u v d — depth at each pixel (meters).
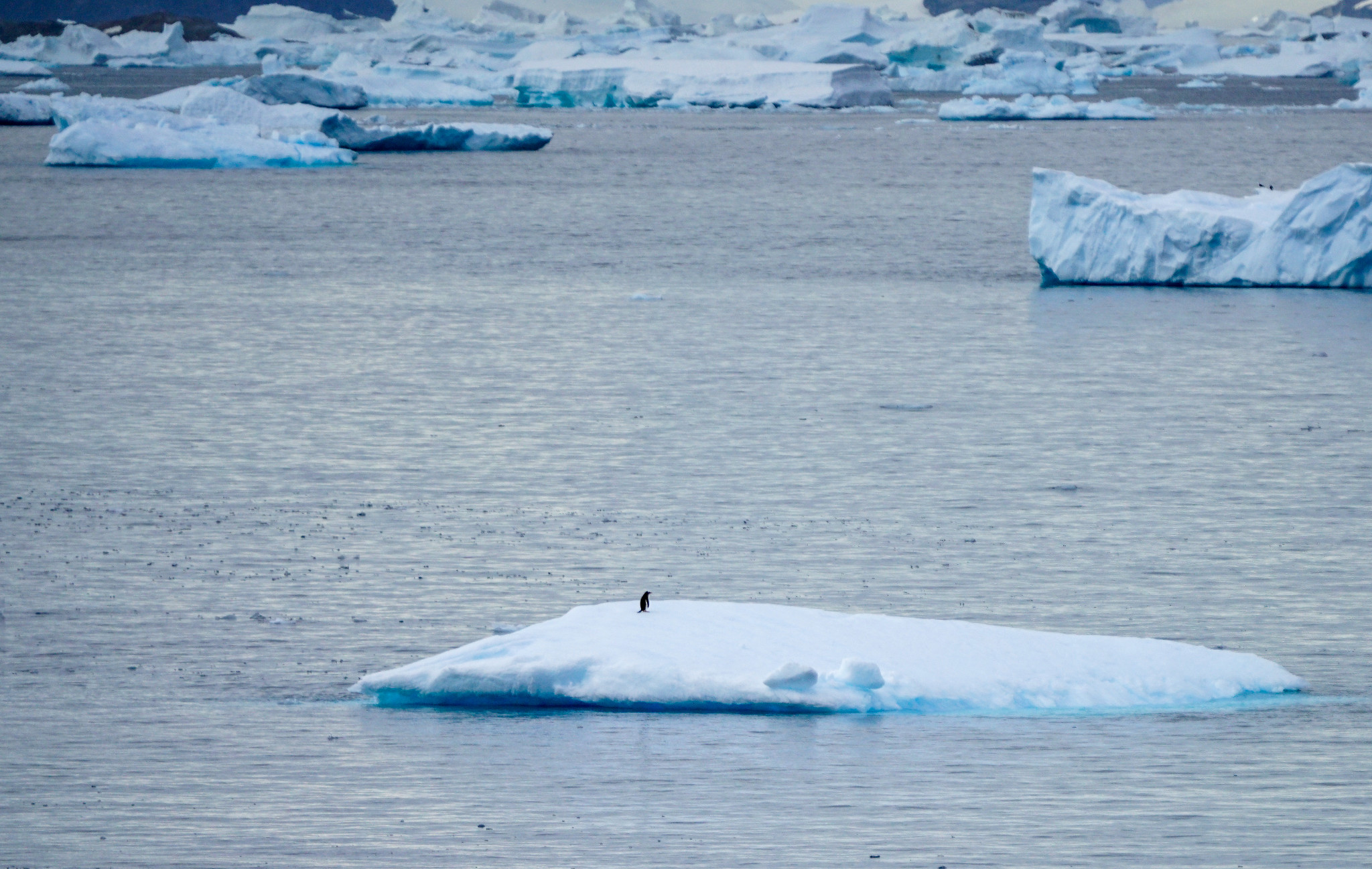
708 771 43.69
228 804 41.53
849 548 73.69
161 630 61.03
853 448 95.00
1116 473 88.56
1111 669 52.44
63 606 64.12
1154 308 149.88
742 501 82.56
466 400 109.56
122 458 92.06
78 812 41.09
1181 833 39.00
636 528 77.25
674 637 52.59
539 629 53.53
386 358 126.19
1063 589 67.12
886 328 141.25
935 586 67.62
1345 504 81.50
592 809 40.81
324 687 53.94
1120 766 44.09
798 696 48.66
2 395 110.25
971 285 170.38
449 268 189.75
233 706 51.44
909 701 49.66
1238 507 81.12
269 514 79.69
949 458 92.31
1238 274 162.00
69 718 50.00
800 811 40.47
